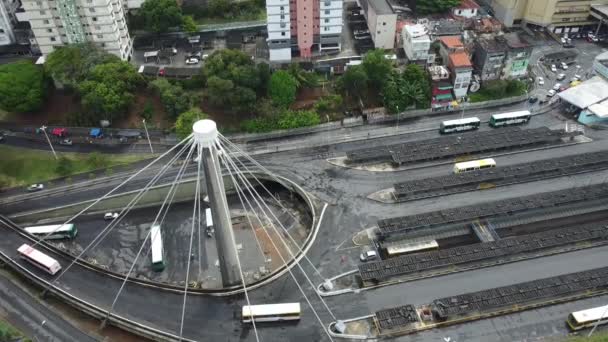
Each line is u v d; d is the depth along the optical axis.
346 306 82.62
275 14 127.56
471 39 142.88
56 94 129.38
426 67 137.75
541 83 139.38
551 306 81.56
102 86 118.88
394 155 112.44
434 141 117.19
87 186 110.88
